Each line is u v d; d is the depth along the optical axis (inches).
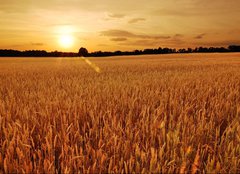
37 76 440.8
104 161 78.2
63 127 103.5
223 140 95.7
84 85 266.7
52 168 72.9
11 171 74.5
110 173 72.3
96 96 180.9
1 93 240.5
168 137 88.8
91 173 73.2
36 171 73.4
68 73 498.6
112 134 96.6
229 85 246.5
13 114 136.3
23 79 387.5
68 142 94.0
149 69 586.9
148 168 77.3
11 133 99.3
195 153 86.7
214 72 428.5
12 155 79.9
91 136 104.3
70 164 74.4
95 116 127.0
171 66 685.9
